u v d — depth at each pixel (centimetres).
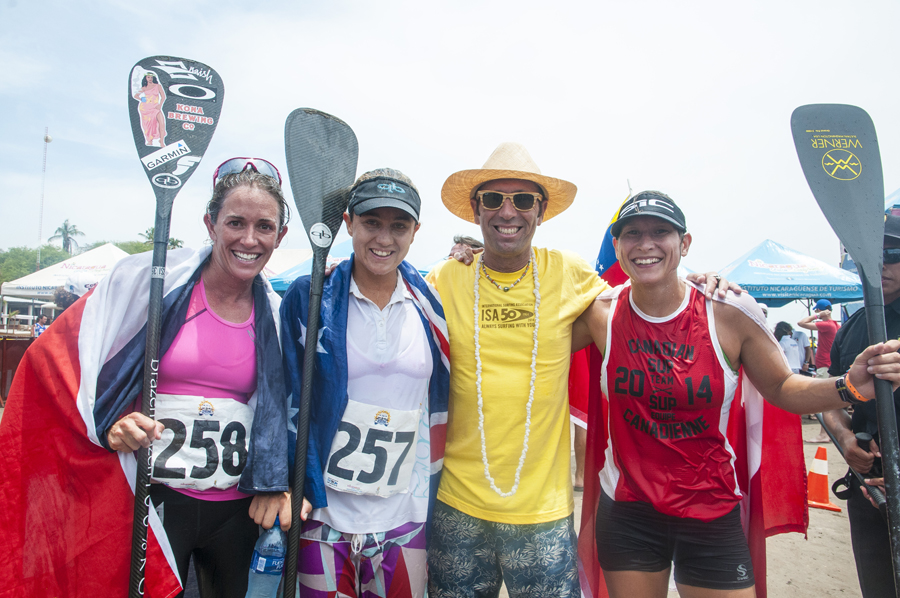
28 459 178
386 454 196
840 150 211
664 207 192
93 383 178
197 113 207
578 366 266
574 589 207
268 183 190
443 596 212
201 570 205
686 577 204
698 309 202
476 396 215
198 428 185
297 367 204
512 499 205
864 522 218
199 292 194
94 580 181
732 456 207
